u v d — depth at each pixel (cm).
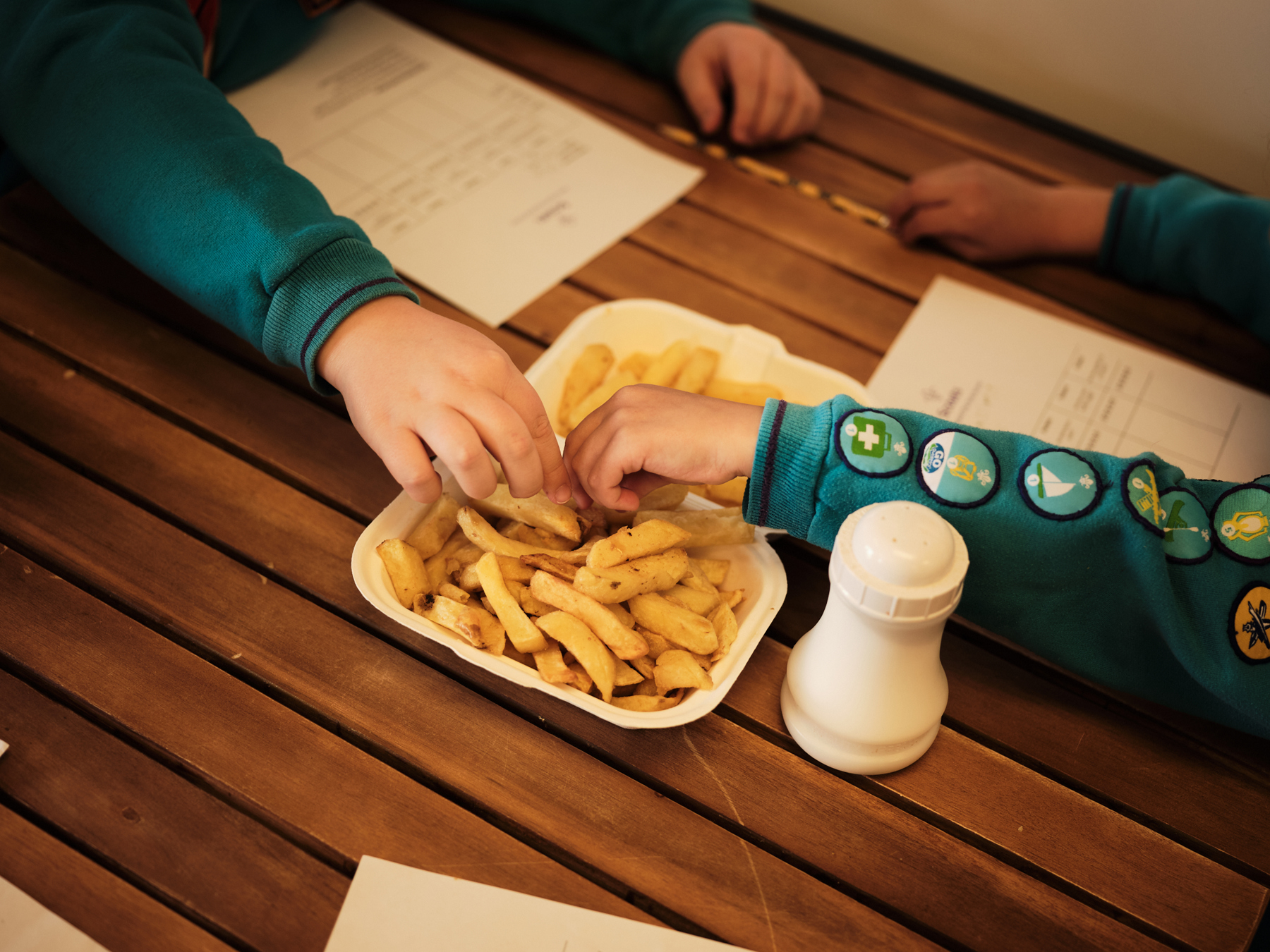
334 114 107
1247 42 119
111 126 79
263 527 73
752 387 83
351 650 67
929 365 95
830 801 63
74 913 54
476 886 57
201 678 64
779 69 115
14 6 85
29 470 74
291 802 59
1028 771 66
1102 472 66
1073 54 131
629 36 123
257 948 54
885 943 58
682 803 63
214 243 74
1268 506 67
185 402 80
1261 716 63
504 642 64
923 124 124
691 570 67
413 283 92
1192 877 62
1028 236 106
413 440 65
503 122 111
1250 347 102
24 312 85
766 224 106
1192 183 106
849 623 58
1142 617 66
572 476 71
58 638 65
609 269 98
